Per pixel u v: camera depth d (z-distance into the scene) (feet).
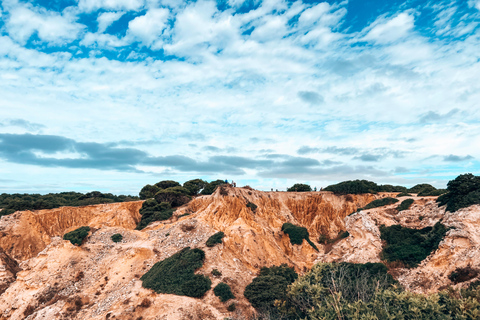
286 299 106.01
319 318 70.38
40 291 138.00
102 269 157.17
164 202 281.54
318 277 88.58
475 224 122.72
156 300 120.67
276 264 173.99
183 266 139.85
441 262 122.72
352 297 82.23
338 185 269.64
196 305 118.32
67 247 164.86
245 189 254.68
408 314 68.08
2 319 130.11
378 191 272.31
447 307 70.85
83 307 129.08
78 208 277.85
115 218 276.00
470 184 139.64
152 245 173.37
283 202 264.11
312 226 247.50
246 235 183.83
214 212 218.38
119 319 111.14
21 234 221.25
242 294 130.62
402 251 140.46
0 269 164.35
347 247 171.22
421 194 209.56
